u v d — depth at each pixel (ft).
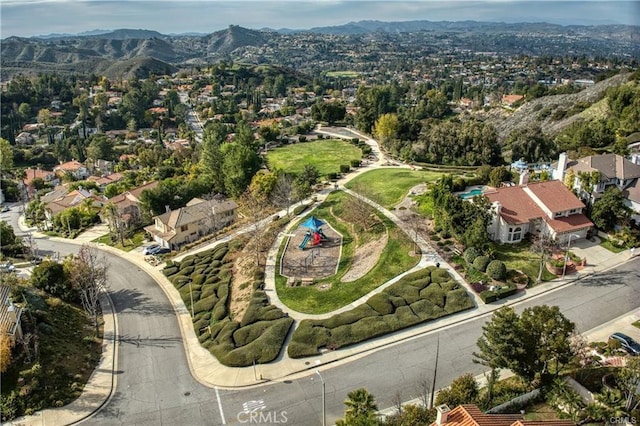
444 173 335.47
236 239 257.96
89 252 227.81
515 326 128.36
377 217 249.34
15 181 490.08
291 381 146.41
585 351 140.15
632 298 178.29
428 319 169.99
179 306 203.92
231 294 204.23
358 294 187.93
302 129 527.40
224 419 133.18
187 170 440.86
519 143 359.46
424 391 131.44
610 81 569.23
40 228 347.56
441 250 212.43
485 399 127.75
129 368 159.43
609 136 351.67
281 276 208.13
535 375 133.59
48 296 193.77
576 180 237.25
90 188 446.60
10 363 144.66
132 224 316.40
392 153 406.82
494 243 216.33
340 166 358.64
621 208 219.00
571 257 204.13
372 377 145.38
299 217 272.51
